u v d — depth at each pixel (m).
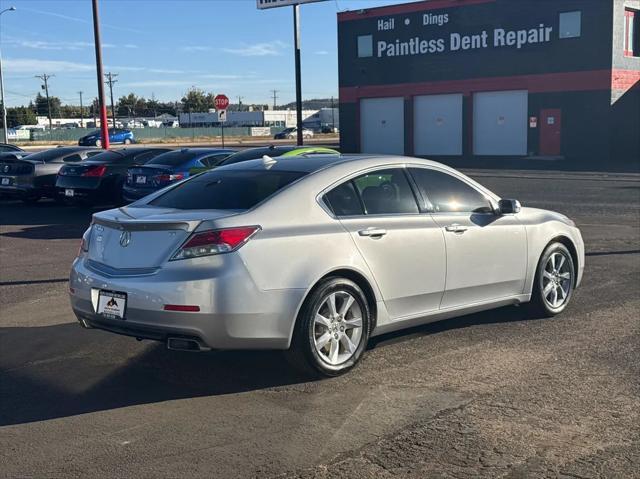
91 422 4.80
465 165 33.53
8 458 4.27
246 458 4.21
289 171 5.83
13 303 8.22
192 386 5.45
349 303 5.54
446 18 38.50
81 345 6.55
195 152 15.45
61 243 12.58
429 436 4.46
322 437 4.49
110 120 128.75
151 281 5.03
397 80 40.84
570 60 34.69
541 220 7.14
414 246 5.92
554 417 4.73
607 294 8.23
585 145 34.81
